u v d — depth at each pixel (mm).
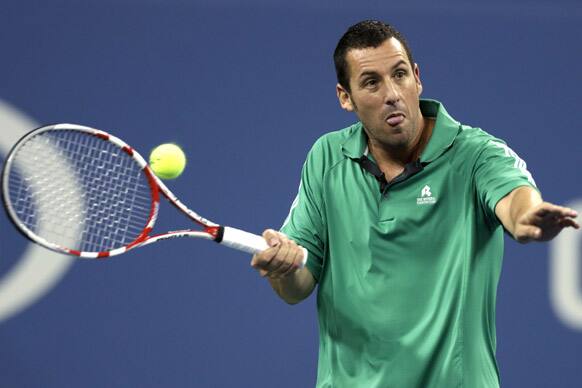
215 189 24047
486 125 25031
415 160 13711
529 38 25281
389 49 13367
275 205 24266
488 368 13414
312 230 14281
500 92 25125
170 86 24109
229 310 23953
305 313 24234
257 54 24500
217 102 24266
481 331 13328
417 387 13320
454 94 25016
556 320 24547
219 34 24406
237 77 24391
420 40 25016
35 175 15742
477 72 25109
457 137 13609
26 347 23266
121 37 24047
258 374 23938
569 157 25125
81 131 14227
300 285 14164
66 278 23516
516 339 24422
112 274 23641
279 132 24422
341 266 13875
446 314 13180
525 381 24391
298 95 24578
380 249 13562
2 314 23219
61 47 23797
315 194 14289
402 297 13398
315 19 24766
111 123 23812
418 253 13414
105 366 23484
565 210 10484
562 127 25188
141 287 23719
